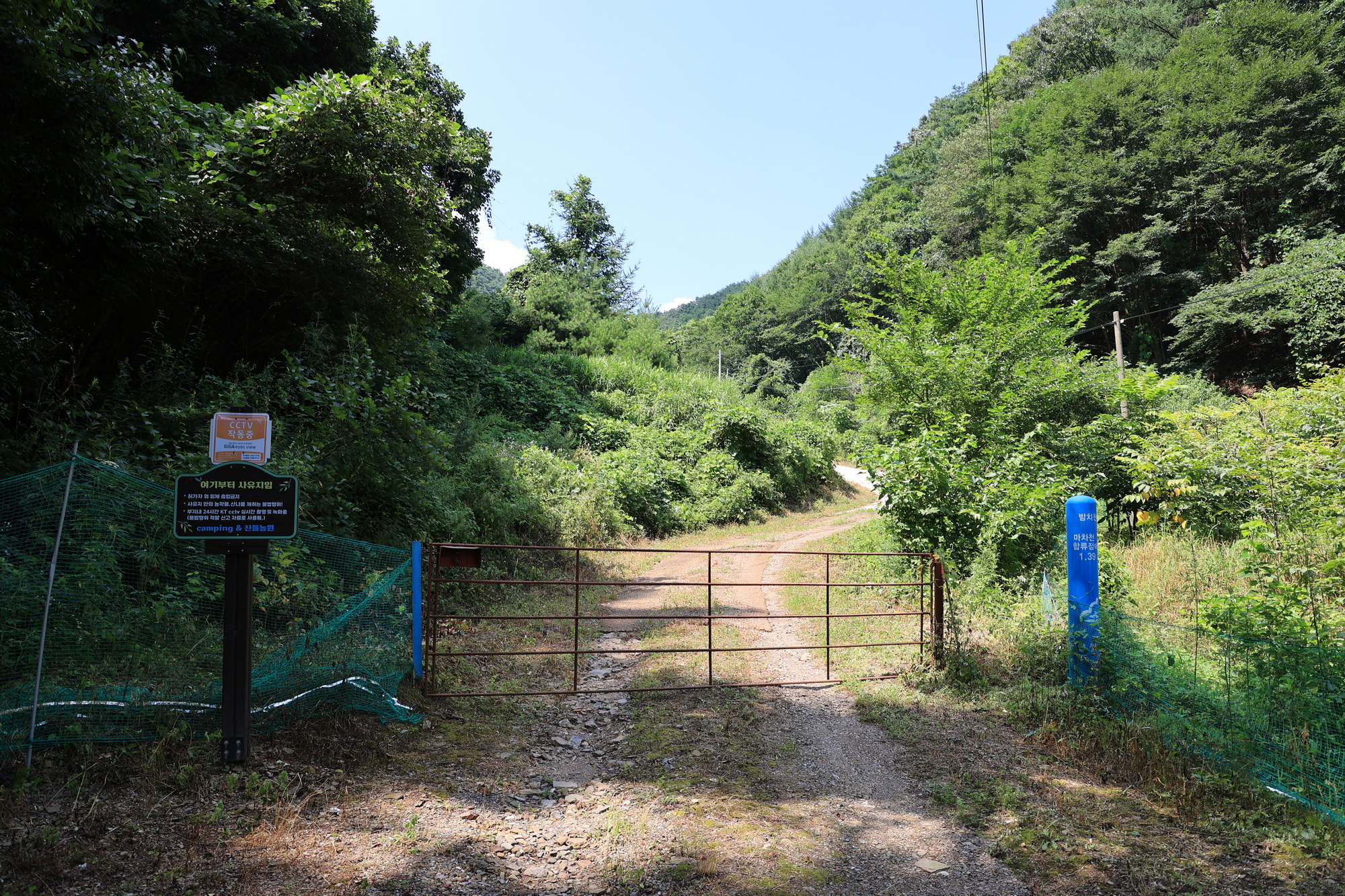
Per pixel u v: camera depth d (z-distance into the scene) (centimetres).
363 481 820
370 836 389
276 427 723
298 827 390
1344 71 3425
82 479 453
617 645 833
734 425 2475
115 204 659
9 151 528
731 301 7662
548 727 586
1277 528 679
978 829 430
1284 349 2884
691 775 493
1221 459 995
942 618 726
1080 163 3506
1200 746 513
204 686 480
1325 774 456
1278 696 495
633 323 4247
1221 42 3731
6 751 405
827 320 6372
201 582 498
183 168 852
